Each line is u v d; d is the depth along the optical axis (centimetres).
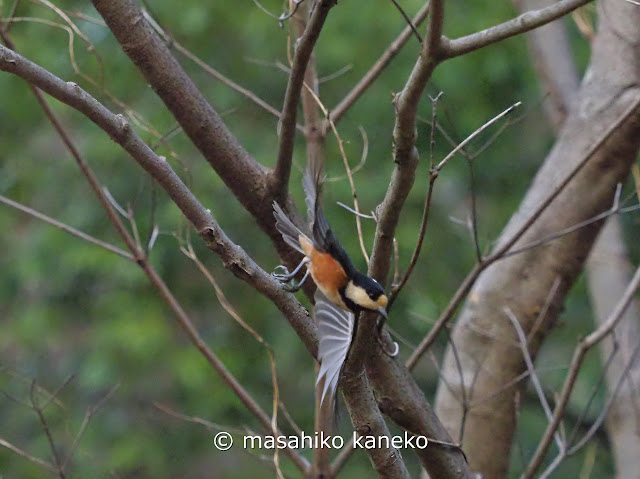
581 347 712
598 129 891
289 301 559
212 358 774
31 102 1498
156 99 1416
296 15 791
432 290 1421
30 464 1204
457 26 1454
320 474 727
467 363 904
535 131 1540
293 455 739
